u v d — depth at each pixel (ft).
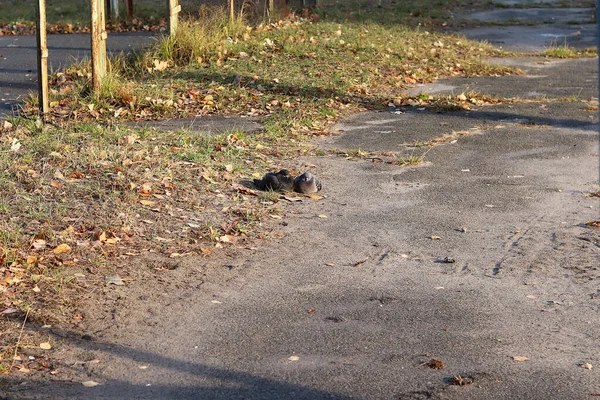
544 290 23.24
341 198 31.83
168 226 27.17
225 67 56.54
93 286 22.27
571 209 31.09
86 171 31.76
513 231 28.45
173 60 58.18
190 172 32.99
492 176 35.40
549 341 19.80
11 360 18.01
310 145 40.09
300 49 63.41
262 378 17.66
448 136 42.73
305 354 18.86
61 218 26.81
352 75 56.65
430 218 29.68
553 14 104.22
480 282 23.80
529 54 73.92
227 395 16.87
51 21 82.74
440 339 19.80
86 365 18.06
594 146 40.93
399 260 25.53
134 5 92.94
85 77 51.44
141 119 44.60
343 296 22.49
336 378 17.67
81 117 43.70
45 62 42.98
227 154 36.37
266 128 42.42
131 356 18.61
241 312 21.25
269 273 24.07
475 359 18.71
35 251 24.09
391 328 20.42
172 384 17.33
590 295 22.89
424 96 52.01
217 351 18.98
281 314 21.17
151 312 21.04
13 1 98.07
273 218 28.99
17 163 32.17
